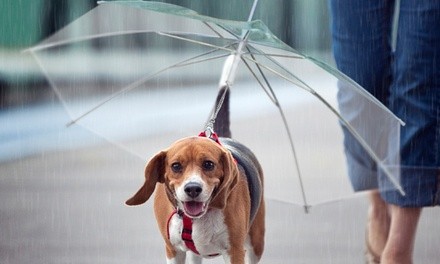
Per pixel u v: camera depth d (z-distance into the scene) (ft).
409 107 33.83
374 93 34.68
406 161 33.71
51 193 50.47
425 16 33.12
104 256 37.55
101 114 33.83
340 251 39.11
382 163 30.55
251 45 30.48
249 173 28.14
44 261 36.50
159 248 39.09
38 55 32.94
